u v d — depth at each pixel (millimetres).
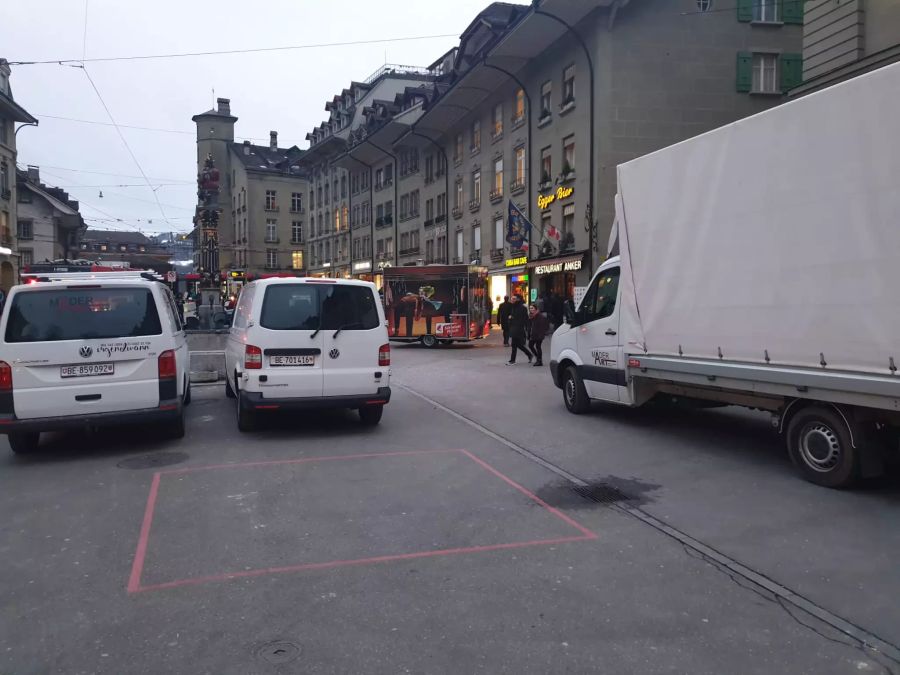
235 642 3236
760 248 5914
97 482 6105
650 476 6242
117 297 7191
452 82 33938
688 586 3855
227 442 7762
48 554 4379
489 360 17531
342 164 51938
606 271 8773
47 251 55625
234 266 77250
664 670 2990
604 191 24125
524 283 30375
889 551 4309
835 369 5238
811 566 4105
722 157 6328
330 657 3102
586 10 23875
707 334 6594
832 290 5246
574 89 25734
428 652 3145
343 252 57344
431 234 41281
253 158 76625
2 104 36781
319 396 7992
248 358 7844
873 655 3115
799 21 24859
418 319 22031
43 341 6863
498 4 33062
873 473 5434
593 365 8906
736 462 6672
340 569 4113
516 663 3047
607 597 3717
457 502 5480
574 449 7383
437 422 9008
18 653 3146
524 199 30312
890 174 4773
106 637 3293
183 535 4711
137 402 7172
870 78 4875
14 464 6848
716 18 24453
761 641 3238
